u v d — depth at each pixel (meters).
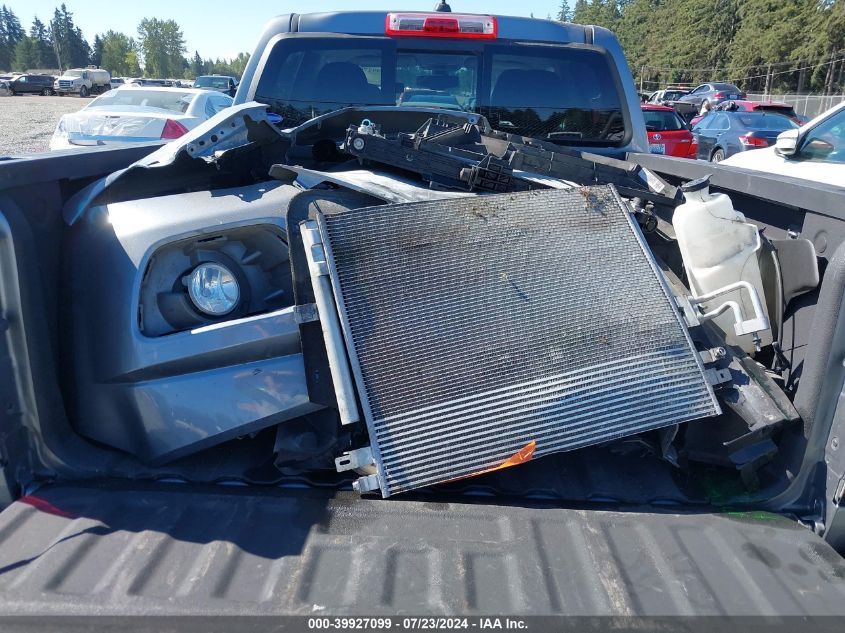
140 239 2.28
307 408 2.27
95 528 2.01
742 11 66.38
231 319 2.34
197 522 2.06
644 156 3.84
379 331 2.16
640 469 2.46
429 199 2.46
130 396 2.25
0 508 2.16
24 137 21.56
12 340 2.12
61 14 135.00
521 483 2.35
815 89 55.75
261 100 4.08
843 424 2.03
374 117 3.72
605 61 4.02
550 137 4.10
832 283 2.04
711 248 2.54
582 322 2.25
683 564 1.93
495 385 2.13
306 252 2.22
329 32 4.00
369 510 2.13
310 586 1.81
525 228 2.38
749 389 2.22
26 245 2.14
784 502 2.20
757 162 6.51
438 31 3.95
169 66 135.12
